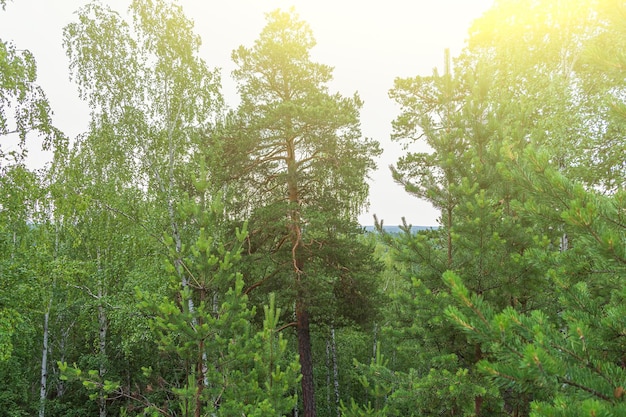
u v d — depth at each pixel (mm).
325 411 20438
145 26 11023
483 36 14180
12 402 13156
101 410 12977
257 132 11984
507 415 6480
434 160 7125
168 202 10336
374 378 7539
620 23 3188
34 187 8820
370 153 12695
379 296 13070
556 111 10586
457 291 2896
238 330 6613
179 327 5758
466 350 6523
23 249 9523
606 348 3062
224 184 12258
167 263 6328
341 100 12703
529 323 2852
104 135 10930
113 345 13797
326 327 14633
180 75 11109
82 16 10797
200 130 11898
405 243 6707
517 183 3527
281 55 12773
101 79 10789
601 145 10086
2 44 8172
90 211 11547
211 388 6094
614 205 3035
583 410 2115
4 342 7949
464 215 6211
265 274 13000
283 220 11531
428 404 6219
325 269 12836
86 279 12602
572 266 3461
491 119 6723
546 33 11945
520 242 6066
